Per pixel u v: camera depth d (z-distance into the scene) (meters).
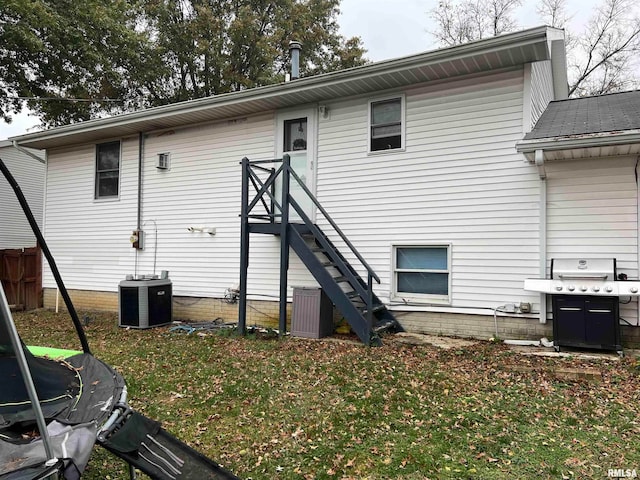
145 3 19.23
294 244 6.86
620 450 3.15
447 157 6.68
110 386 2.94
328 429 3.58
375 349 5.96
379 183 7.20
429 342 6.16
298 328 6.98
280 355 5.82
